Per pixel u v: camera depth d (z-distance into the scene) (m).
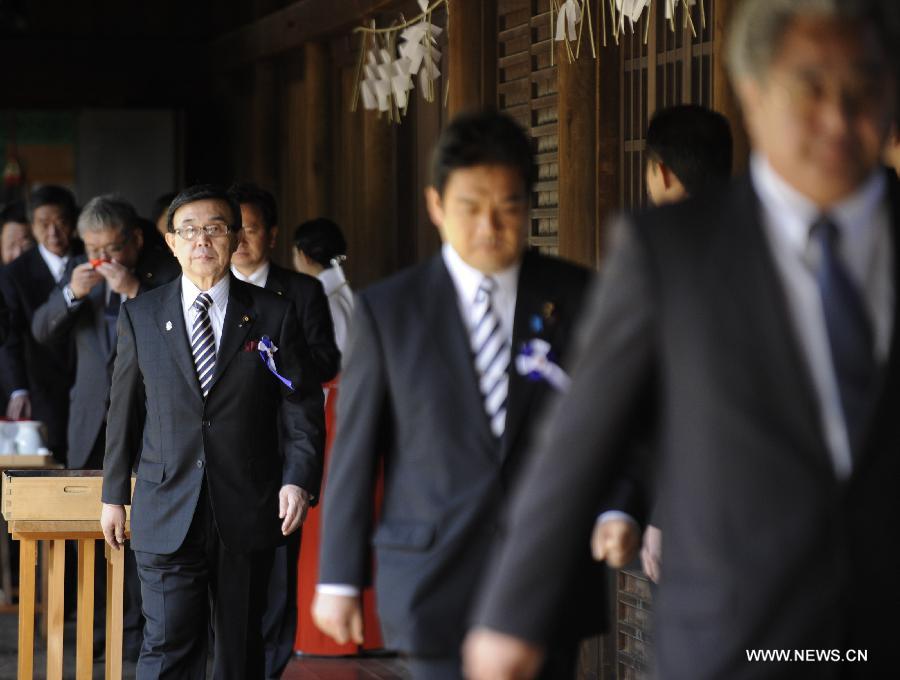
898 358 3.57
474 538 5.23
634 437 3.98
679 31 9.62
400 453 5.38
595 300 3.87
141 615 11.52
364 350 5.39
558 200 10.83
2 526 13.44
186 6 24.27
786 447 3.52
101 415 11.34
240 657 8.39
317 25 17.27
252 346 8.38
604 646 9.38
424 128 15.40
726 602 3.56
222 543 8.30
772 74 3.54
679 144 6.45
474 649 3.88
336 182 17.80
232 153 22.88
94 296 11.46
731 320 3.59
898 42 3.54
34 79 24.14
